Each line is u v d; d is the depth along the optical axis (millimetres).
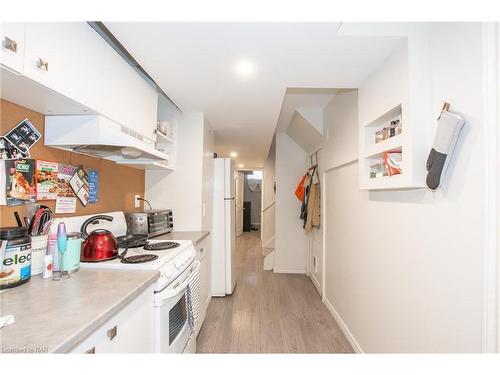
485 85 843
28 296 912
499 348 805
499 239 804
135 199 2309
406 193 1334
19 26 805
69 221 1417
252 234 7844
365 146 1664
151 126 1820
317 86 1793
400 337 1386
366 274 1839
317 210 3268
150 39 1256
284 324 2434
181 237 2154
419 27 1189
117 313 900
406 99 1195
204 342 2105
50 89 938
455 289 981
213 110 2404
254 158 5613
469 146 916
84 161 1603
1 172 1080
